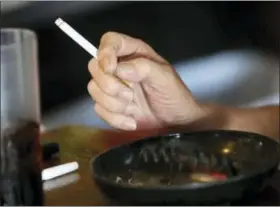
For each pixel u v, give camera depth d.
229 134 0.70
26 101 0.62
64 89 1.45
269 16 1.52
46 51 1.43
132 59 0.81
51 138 0.82
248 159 0.68
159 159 0.69
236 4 1.52
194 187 0.60
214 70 1.50
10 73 0.61
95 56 0.77
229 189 0.60
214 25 1.52
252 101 1.43
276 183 0.66
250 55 1.52
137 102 0.83
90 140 0.81
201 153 0.69
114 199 0.63
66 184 0.69
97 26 1.47
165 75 0.81
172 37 1.51
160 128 0.85
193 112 0.85
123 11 1.48
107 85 0.77
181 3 1.50
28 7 1.40
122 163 0.68
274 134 0.94
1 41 0.62
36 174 0.63
